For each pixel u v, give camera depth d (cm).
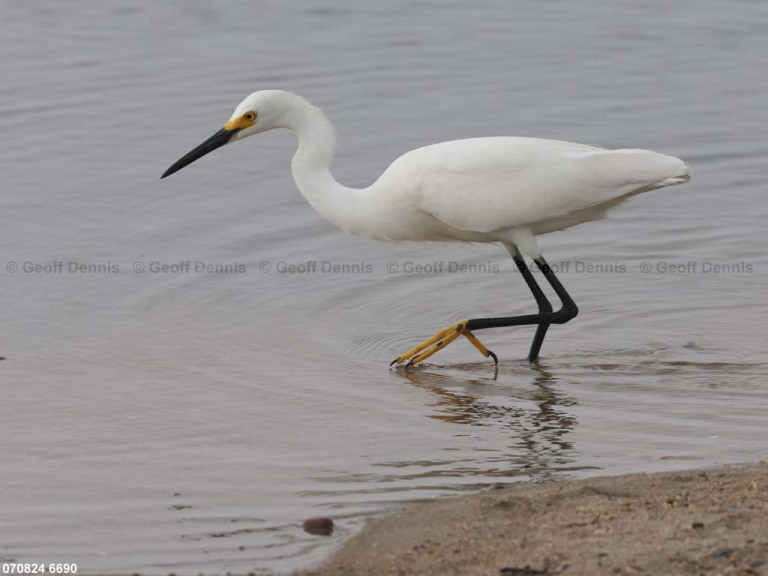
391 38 2394
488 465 966
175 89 2098
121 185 1753
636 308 1418
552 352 1291
